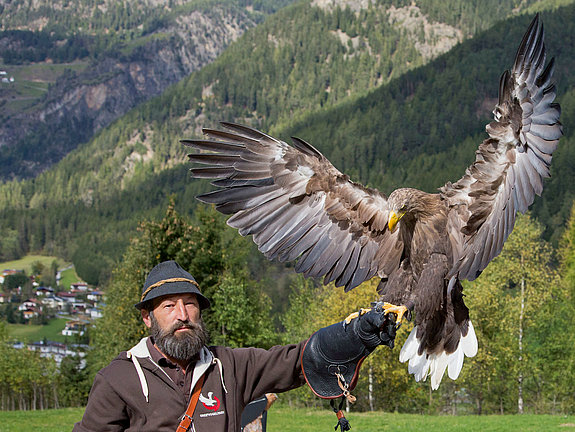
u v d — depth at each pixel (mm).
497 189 4777
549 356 40125
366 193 4918
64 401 60844
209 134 4699
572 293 46438
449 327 4938
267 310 35938
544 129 4680
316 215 4887
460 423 27078
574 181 112438
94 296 185125
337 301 33469
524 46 4586
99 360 41469
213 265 33594
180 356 4039
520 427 25156
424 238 4969
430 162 154250
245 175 4754
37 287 192875
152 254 33094
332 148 190125
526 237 37781
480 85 199875
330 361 4082
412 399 43188
